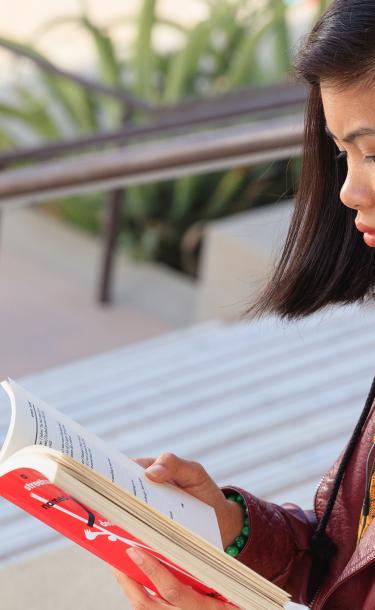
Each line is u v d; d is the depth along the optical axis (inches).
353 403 156.3
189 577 58.8
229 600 56.6
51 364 227.6
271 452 139.9
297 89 190.1
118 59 295.6
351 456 66.6
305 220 65.6
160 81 295.3
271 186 277.0
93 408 158.7
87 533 57.4
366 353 175.6
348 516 66.1
